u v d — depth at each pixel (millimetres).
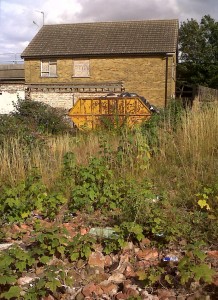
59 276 3725
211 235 4398
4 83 29391
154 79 28094
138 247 4359
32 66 30281
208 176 5918
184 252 4047
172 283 3508
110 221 5117
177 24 30625
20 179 6477
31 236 4672
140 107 16531
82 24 32219
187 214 4949
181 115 9156
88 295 3473
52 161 7336
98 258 4121
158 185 6113
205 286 3404
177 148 7324
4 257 3725
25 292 3473
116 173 6789
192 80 43250
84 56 29109
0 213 5449
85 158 7621
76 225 5098
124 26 31172
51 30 32156
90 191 5707
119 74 28656
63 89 26406
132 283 3648
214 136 7543
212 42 44688
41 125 13305
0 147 7641
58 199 5727
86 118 17000
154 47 28094
